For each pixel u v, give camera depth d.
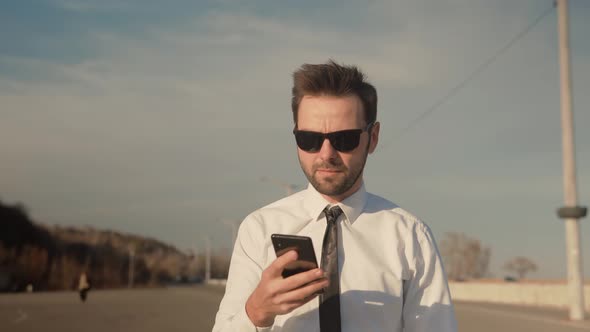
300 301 2.01
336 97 2.34
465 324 15.28
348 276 2.36
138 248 118.81
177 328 15.01
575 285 16.97
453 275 66.81
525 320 16.44
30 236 85.31
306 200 2.52
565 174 17.62
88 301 34.78
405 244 2.44
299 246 2.07
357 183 2.48
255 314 2.05
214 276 142.88
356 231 2.44
